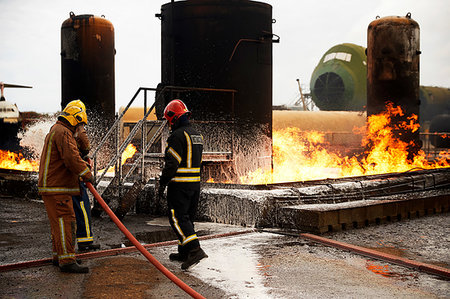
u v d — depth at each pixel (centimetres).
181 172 503
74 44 1408
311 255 566
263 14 1088
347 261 539
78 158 477
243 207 750
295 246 614
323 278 472
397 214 811
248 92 1063
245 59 1059
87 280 462
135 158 993
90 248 589
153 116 1620
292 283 455
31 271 495
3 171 1171
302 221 698
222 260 541
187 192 504
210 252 579
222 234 675
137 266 513
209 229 727
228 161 1021
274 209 741
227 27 1041
